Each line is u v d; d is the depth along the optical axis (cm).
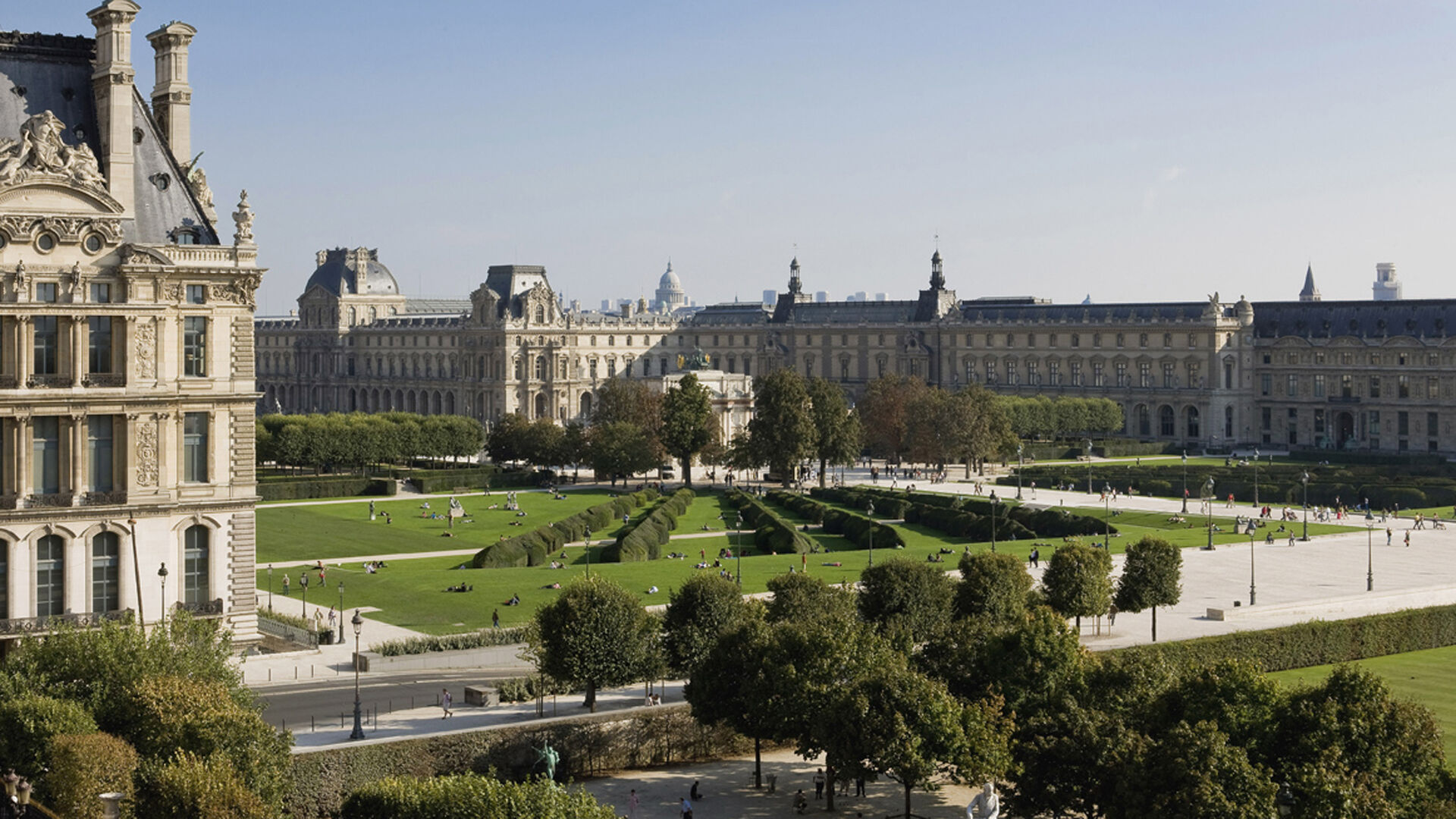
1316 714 8869
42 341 11475
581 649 11738
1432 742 8919
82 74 12350
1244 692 9125
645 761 11375
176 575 12038
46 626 11300
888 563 13412
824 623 11188
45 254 11488
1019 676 10381
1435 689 12925
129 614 10138
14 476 11331
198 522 12088
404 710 11931
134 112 12456
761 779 10888
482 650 13875
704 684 10875
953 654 11012
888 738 9556
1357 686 8981
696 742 11562
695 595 12288
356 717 10888
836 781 10612
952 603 13550
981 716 9775
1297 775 8425
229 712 8844
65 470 11544
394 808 8281
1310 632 14000
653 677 12194
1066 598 14338
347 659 13675
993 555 13975
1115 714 9856
